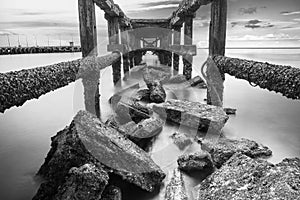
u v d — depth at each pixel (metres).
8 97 1.56
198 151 2.52
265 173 1.74
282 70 2.21
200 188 1.97
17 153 2.81
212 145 2.63
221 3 3.64
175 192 1.94
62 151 2.03
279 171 1.71
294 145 2.87
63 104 4.80
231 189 1.75
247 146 2.63
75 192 1.62
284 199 1.46
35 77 1.96
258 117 3.88
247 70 2.80
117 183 1.99
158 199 1.98
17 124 3.80
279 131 3.27
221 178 1.91
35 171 2.39
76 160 1.97
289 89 2.05
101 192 1.65
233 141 2.79
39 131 3.53
